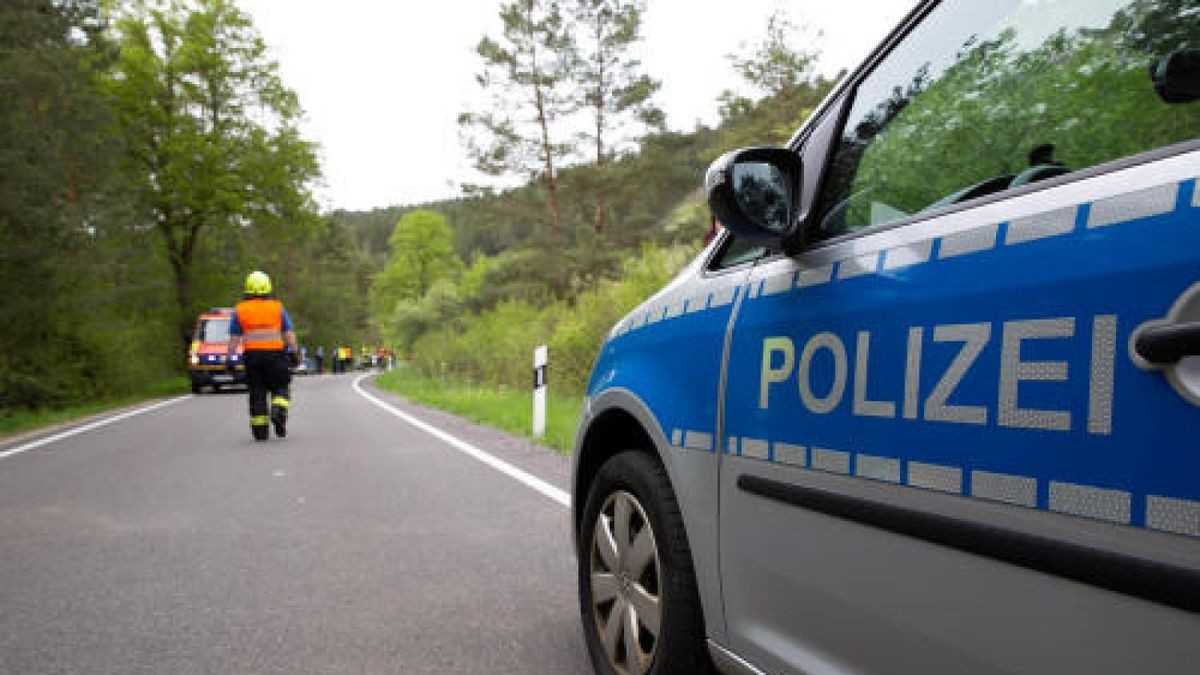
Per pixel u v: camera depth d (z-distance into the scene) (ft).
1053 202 4.69
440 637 11.62
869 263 6.01
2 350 65.57
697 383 7.93
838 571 5.90
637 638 8.64
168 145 119.85
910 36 7.00
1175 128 5.40
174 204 121.08
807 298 6.55
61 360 72.64
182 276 127.34
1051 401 4.35
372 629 11.99
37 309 66.33
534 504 20.90
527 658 10.81
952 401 4.96
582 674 10.25
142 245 89.71
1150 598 3.81
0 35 66.44
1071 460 4.21
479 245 368.48
